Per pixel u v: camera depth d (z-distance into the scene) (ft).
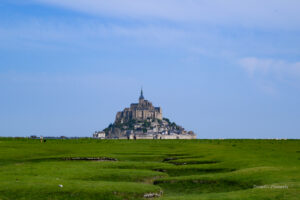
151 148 467.52
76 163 282.77
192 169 260.21
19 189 164.35
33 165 258.16
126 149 444.14
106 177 216.13
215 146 508.12
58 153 385.91
